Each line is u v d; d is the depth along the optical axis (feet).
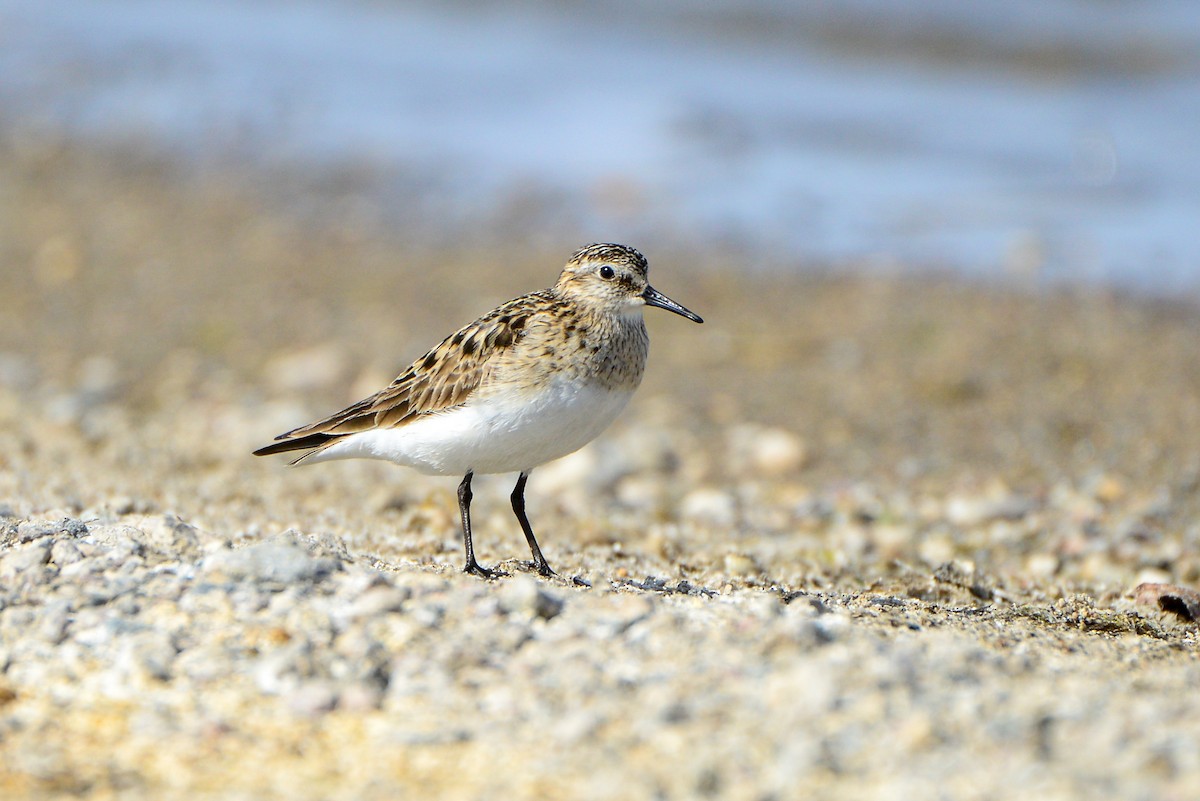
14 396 54.54
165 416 53.57
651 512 44.55
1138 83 96.63
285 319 65.31
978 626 28.04
